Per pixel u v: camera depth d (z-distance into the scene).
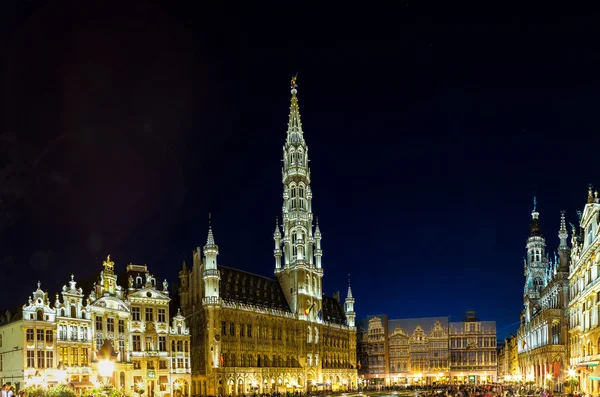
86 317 105.62
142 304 119.44
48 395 56.78
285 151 191.50
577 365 97.19
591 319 94.94
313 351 175.12
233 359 142.12
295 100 197.88
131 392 111.56
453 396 92.88
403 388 190.00
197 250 147.25
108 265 113.56
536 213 196.00
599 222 90.88
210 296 138.62
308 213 186.12
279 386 155.12
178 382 123.44
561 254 131.75
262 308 156.62
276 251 185.50
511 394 98.94
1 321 102.56
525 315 184.12
